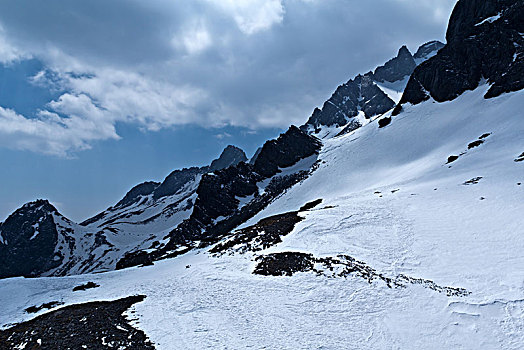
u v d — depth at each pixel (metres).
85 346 21.77
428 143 83.38
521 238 27.77
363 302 23.95
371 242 33.84
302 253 33.78
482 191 39.31
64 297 36.62
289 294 26.31
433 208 39.31
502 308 21.20
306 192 92.31
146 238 192.50
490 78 93.62
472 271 25.66
